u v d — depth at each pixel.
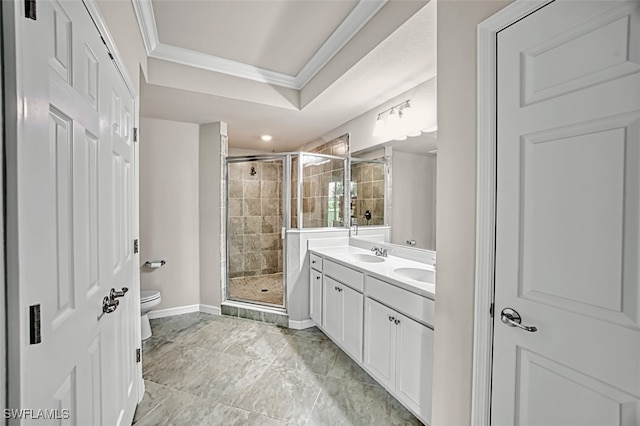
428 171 2.12
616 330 0.75
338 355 2.30
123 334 1.41
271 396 1.79
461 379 1.16
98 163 1.06
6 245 0.58
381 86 2.21
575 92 0.82
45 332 0.70
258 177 3.93
